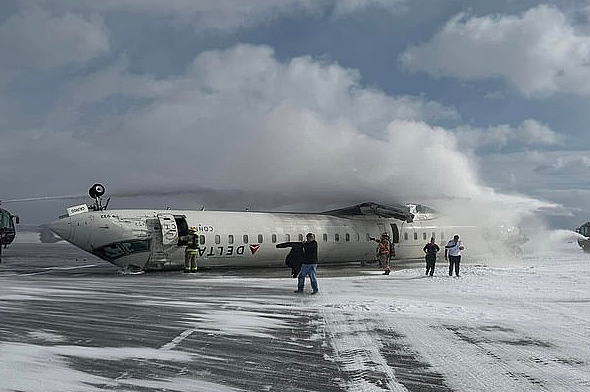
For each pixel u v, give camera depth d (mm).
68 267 34469
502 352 9953
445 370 8781
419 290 19953
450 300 17000
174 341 10953
